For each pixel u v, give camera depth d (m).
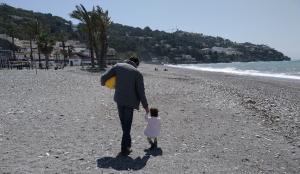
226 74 66.62
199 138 10.12
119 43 191.88
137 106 8.14
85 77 34.38
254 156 8.61
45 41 66.56
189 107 15.88
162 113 14.07
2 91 19.89
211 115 14.02
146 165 7.44
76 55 108.12
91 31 60.31
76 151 8.26
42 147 8.48
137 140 9.61
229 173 7.23
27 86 23.11
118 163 7.50
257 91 30.03
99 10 59.88
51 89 21.70
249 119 13.65
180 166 7.47
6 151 8.02
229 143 9.70
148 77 42.50
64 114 12.92
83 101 16.61
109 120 12.24
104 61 62.72
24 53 84.88
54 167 7.04
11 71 40.81
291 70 95.00
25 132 9.95
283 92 30.92
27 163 7.21
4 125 10.70
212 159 8.14
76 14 60.09
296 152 9.20
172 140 9.74
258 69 105.81
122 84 8.00
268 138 10.63
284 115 15.48
